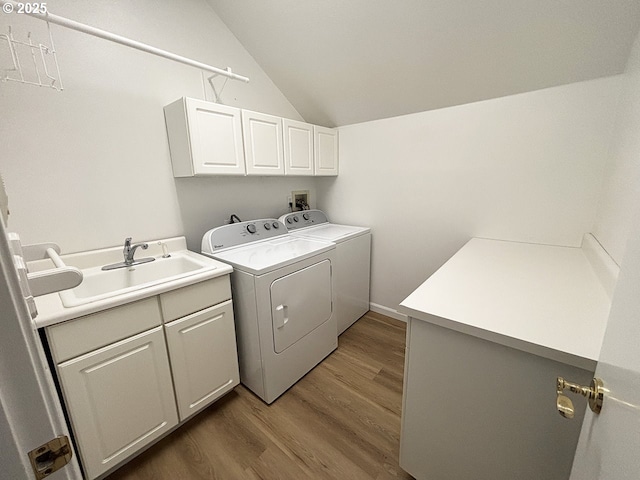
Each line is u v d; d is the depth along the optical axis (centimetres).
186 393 142
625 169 114
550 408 78
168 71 175
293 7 170
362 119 246
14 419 33
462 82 177
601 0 116
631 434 38
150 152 172
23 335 33
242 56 216
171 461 131
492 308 96
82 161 148
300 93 244
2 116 124
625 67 133
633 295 44
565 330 81
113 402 117
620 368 45
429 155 216
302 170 233
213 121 169
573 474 63
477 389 90
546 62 148
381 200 251
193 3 184
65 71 138
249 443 139
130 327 119
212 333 150
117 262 161
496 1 131
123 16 154
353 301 248
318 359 198
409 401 107
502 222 191
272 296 157
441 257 225
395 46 170
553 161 166
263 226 216
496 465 91
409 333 101
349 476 123
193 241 202
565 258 150
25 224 135
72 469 39
